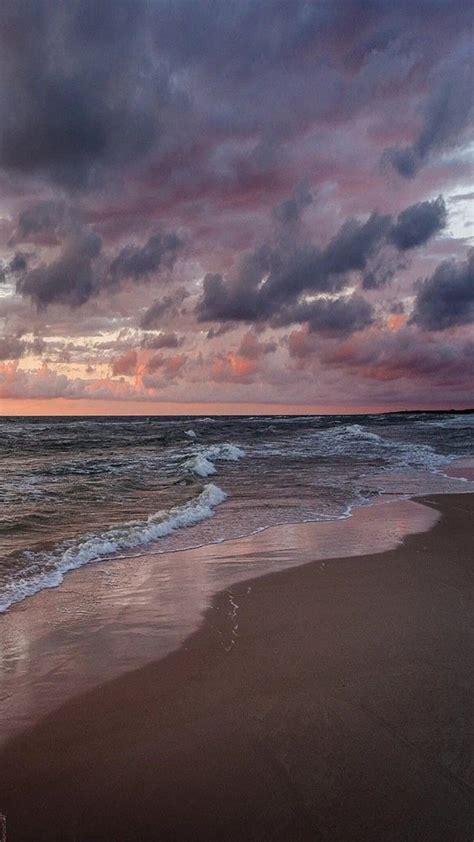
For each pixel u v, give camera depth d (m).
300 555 7.64
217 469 19.17
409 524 9.70
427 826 2.55
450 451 26.73
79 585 6.27
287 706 3.63
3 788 2.84
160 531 9.00
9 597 5.79
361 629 4.98
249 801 2.74
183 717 3.51
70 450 28.08
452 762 3.01
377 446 29.28
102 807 2.71
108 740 3.26
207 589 6.16
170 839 2.51
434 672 4.10
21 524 9.18
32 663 4.30
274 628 5.01
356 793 2.78
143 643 4.70
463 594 5.98
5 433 42.12
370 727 3.36
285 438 36.88
